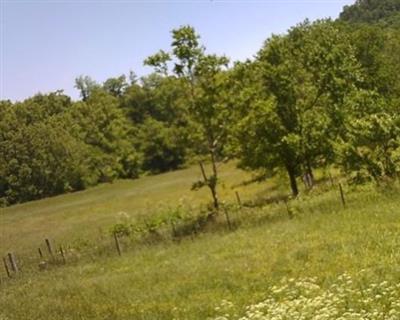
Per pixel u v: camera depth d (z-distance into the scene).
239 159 40.88
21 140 121.81
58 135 123.50
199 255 26.45
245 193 54.34
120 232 39.41
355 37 60.09
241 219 33.44
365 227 23.84
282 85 38.78
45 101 140.12
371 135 32.03
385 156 32.38
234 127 38.06
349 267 18.19
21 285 28.80
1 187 121.62
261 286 18.38
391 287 13.92
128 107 139.88
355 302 13.62
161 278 22.80
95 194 101.38
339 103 39.09
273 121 38.06
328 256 20.28
